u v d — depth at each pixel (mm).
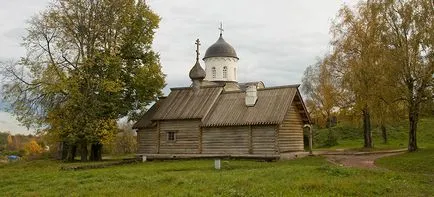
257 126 37500
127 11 43312
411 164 26453
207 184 18438
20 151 70312
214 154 39250
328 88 48625
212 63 61469
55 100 40344
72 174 24641
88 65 39969
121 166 33750
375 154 39438
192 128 41062
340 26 44969
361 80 36344
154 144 43531
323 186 17453
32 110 40406
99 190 17891
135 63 45250
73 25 40906
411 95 33594
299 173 21531
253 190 16688
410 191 17078
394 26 34500
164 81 46594
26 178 23578
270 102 38875
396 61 33156
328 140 62781
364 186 17625
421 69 32812
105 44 42531
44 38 40188
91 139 39375
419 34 32562
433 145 49031
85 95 39875
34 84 40125
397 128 69688
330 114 64812
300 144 41375
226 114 39844
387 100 33688
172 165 31984
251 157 37125
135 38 44656
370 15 39344
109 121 41281
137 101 45438
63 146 44594
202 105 42094
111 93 42062
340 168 22641
